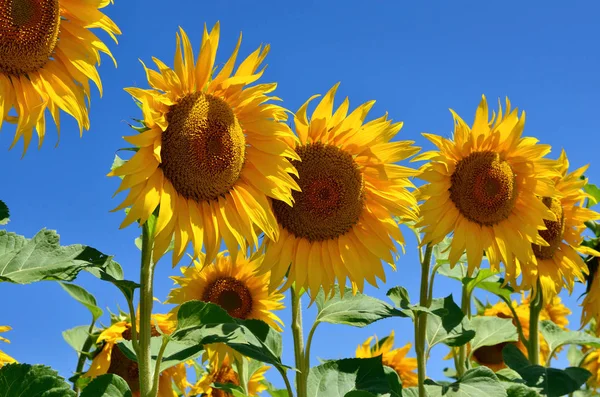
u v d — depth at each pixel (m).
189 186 1.14
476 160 1.38
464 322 1.40
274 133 1.16
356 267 1.26
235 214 1.17
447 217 1.36
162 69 1.08
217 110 1.14
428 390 1.29
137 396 1.41
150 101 1.10
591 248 1.59
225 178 1.15
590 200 1.63
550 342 1.59
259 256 1.24
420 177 1.34
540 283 1.52
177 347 1.20
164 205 1.08
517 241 1.40
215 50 1.12
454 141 1.38
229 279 1.52
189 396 1.52
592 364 1.83
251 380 1.59
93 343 1.36
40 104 1.17
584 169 1.54
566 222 1.55
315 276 1.24
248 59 1.14
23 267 1.09
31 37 1.16
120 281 1.07
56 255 1.11
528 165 1.41
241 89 1.15
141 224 1.05
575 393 1.71
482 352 1.76
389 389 1.29
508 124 1.39
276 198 1.18
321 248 1.26
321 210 1.25
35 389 1.07
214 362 1.50
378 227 1.27
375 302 1.30
